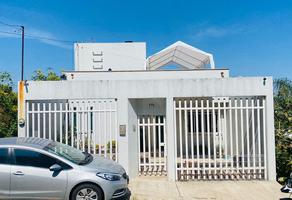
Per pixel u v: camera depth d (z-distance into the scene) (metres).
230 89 10.91
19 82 11.20
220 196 9.27
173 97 11.00
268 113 10.88
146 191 9.77
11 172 7.94
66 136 11.07
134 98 11.20
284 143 11.41
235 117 11.12
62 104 11.45
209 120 12.10
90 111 11.16
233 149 11.88
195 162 11.32
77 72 19.25
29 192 7.92
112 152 11.23
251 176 10.98
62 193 7.93
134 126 11.73
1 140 8.83
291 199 8.88
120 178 8.28
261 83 10.93
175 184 10.52
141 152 13.98
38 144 8.55
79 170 8.03
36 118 11.31
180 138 11.05
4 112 17.31
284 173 11.34
